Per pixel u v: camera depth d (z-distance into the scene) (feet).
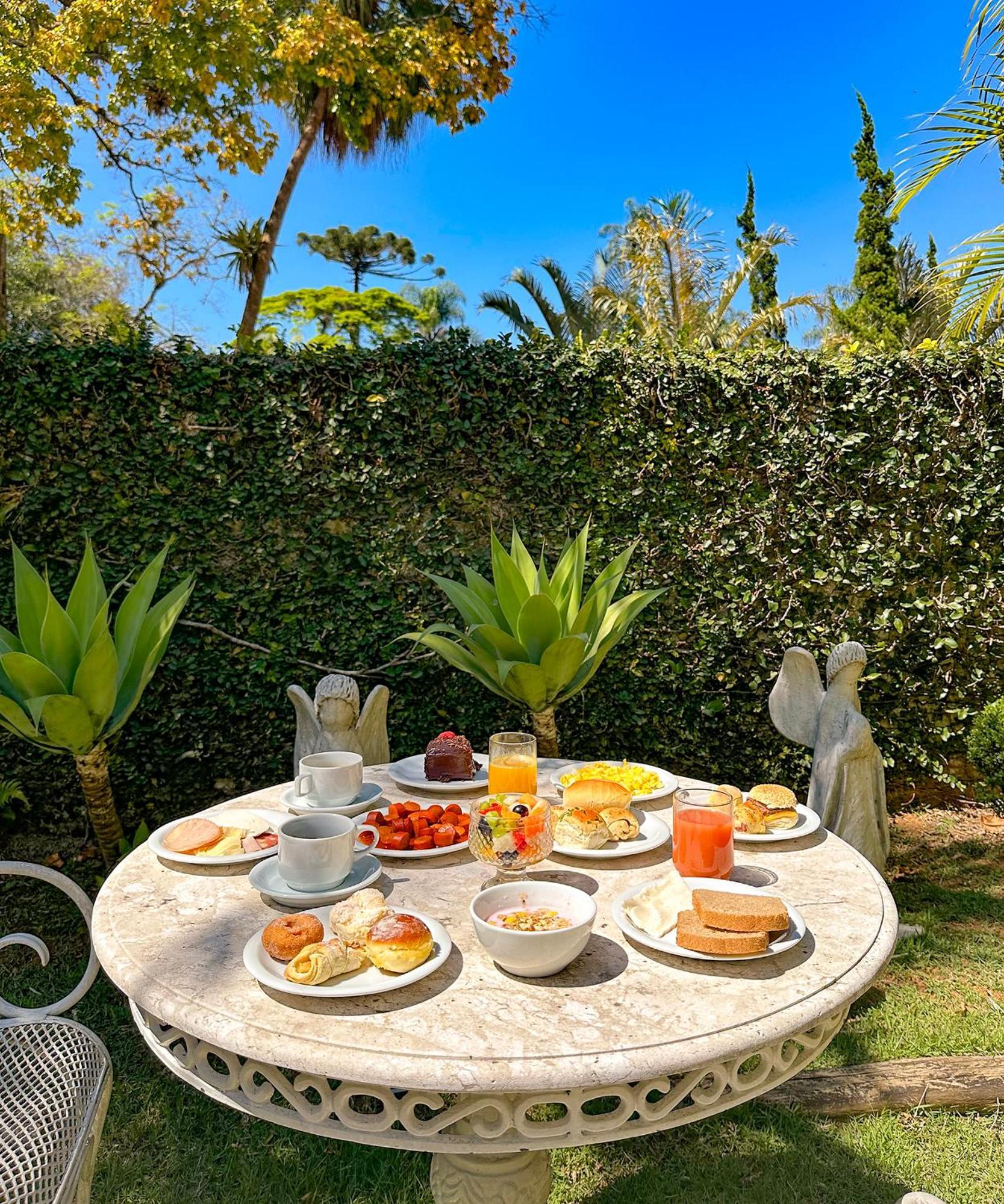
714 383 13.16
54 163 21.15
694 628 13.39
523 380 12.78
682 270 36.63
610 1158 6.26
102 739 9.11
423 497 12.63
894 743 13.89
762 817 5.16
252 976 3.38
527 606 9.01
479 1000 3.23
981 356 13.30
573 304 39.27
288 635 12.35
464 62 24.35
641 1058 2.83
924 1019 7.89
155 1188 5.94
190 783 12.31
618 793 5.24
